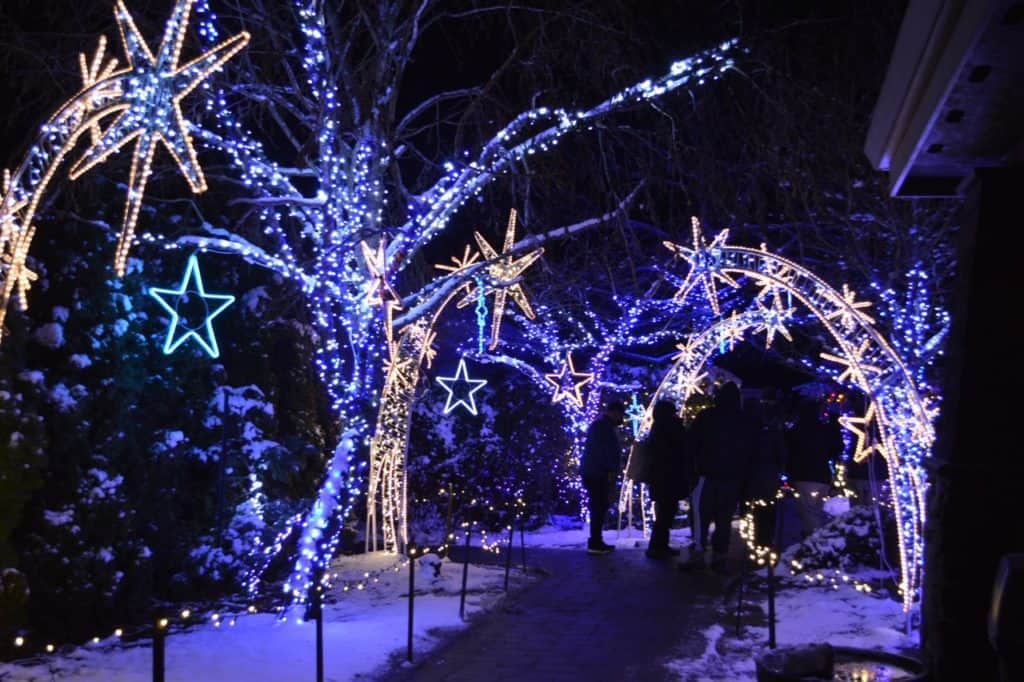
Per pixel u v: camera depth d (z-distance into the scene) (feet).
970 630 13.57
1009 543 13.46
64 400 28.22
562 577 36.68
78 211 30.48
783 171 38.52
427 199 33.06
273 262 30.48
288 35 32.14
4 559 24.57
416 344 40.60
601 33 34.65
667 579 36.24
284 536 33.99
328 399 43.70
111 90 21.13
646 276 55.21
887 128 14.92
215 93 31.45
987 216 13.76
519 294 38.83
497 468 54.54
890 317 38.24
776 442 40.50
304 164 32.07
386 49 32.17
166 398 33.35
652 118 37.22
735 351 71.72
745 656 24.64
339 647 25.27
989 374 13.62
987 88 12.12
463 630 27.63
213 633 27.09
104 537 28.60
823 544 36.50
